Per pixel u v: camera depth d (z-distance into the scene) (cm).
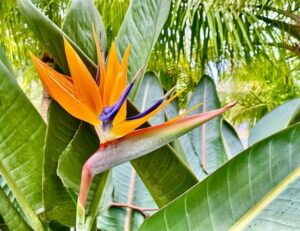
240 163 53
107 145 53
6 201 68
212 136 115
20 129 66
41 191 70
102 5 235
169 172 65
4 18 242
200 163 110
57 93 52
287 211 50
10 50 259
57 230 76
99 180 62
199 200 54
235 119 324
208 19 228
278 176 52
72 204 69
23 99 65
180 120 52
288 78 277
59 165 59
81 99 52
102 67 54
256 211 52
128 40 72
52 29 57
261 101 313
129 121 51
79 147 61
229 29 232
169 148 63
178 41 252
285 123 116
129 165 96
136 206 89
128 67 71
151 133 52
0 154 67
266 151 53
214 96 119
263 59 259
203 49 255
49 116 62
